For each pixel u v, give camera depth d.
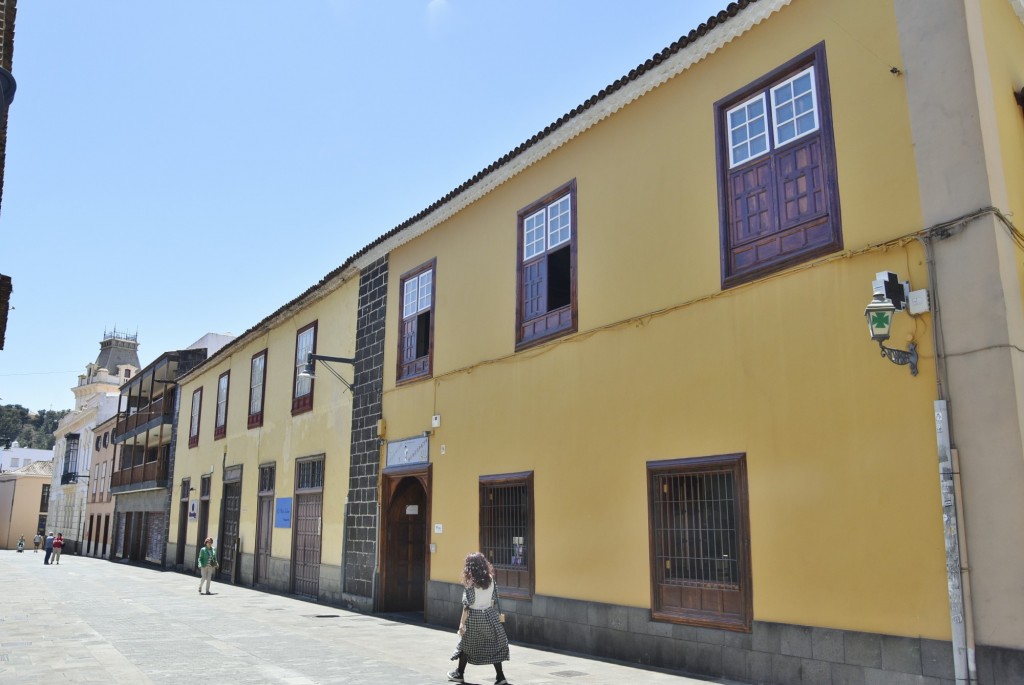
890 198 7.49
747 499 8.31
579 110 11.22
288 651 10.33
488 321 13.21
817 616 7.48
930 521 6.75
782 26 8.80
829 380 7.73
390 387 15.99
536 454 11.56
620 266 10.52
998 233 6.81
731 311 8.84
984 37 7.55
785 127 8.65
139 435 37.88
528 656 9.98
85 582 24.00
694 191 9.57
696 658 8.63
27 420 104.94
